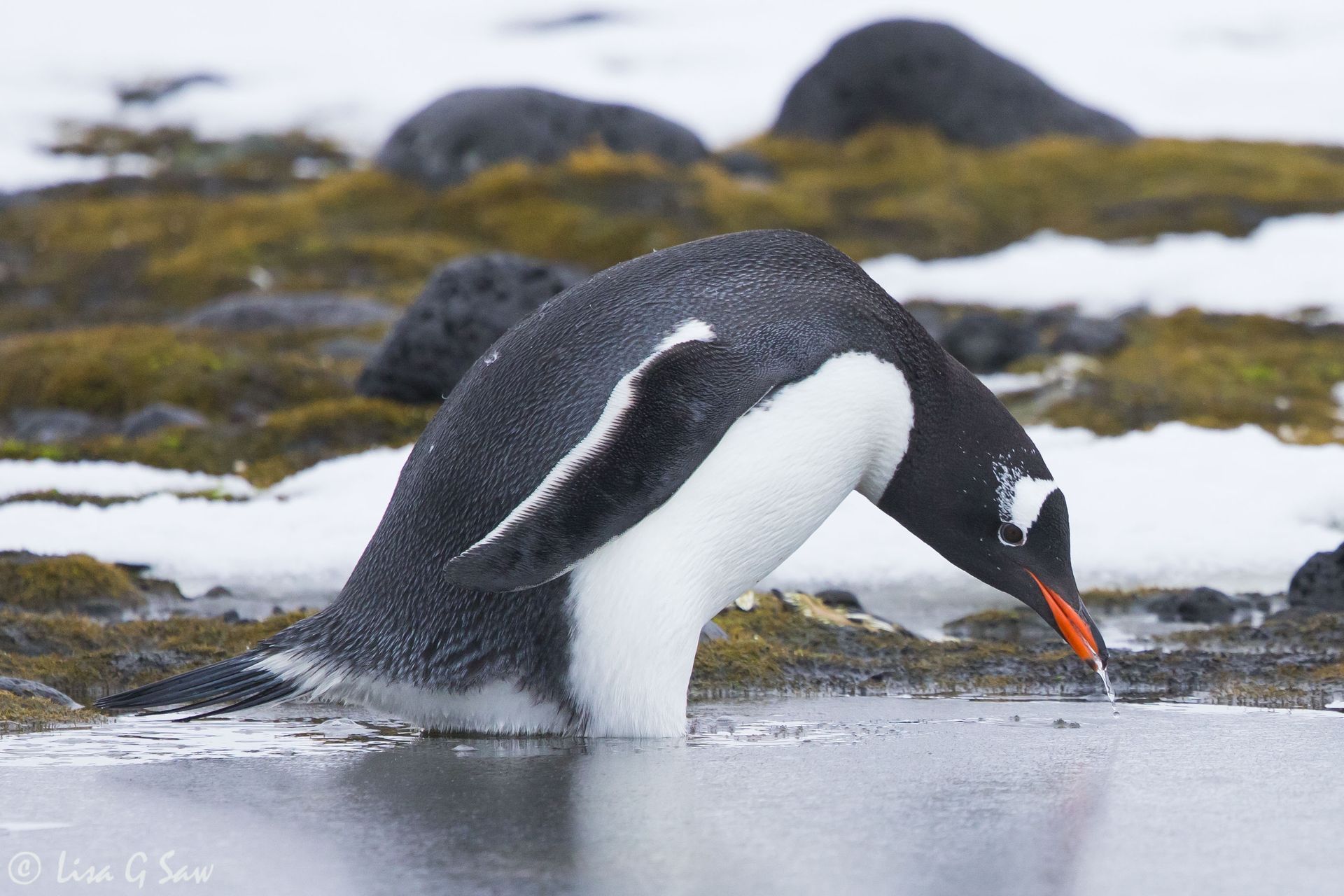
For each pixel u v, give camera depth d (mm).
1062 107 57719
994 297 40562
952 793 7492
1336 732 9266
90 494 20141
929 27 57750
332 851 6500
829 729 9531
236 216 49250
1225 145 57938
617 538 8930
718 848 6488
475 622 9164
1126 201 49844
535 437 9242
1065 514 10305
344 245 44906
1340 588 14609
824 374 9297
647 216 46094
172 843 6660
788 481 9250
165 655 12164
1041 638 14234
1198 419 25328
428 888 5957
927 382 9914
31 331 40281
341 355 31188
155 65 98875
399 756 8656
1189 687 11375
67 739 9273
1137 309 36781
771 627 13078
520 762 8422
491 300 23812
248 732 9633
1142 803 7254
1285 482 20609
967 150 55531
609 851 6449
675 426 8688
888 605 16188
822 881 5996
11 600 15508
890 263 44312
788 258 9945
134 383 27438
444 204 47750
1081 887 5898
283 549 18000
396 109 86875
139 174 67875
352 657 9461
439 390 23797
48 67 96500
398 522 9594
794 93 58938
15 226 52250
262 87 93438
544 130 50406
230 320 36000
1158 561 18188
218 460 22172
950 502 10109
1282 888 5859
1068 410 26109
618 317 9492
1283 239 43438
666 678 9133
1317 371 30688
